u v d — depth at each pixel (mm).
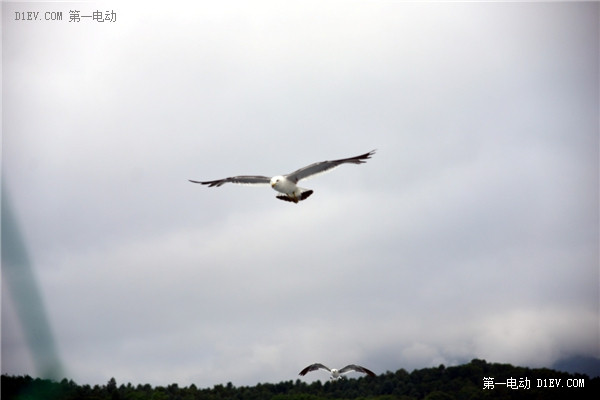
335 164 21672
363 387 42188
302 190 22000
